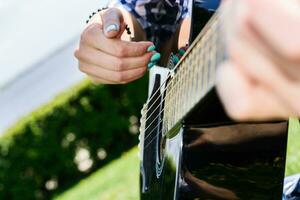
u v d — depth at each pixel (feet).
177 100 2.19
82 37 3.11
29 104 18.69
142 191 3.11
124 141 14.20
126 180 8.51
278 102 1.11
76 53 3.15
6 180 13.41
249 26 1.07
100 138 14.02
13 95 19.13
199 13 2.56
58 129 13.76
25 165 13.52
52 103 13.84
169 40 2.94
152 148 2.87
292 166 4.73
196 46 1.70
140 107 14.16
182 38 2.78
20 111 18.54
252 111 1.12
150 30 3.10
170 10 2.99
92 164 13.98
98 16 3.20
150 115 2.94
